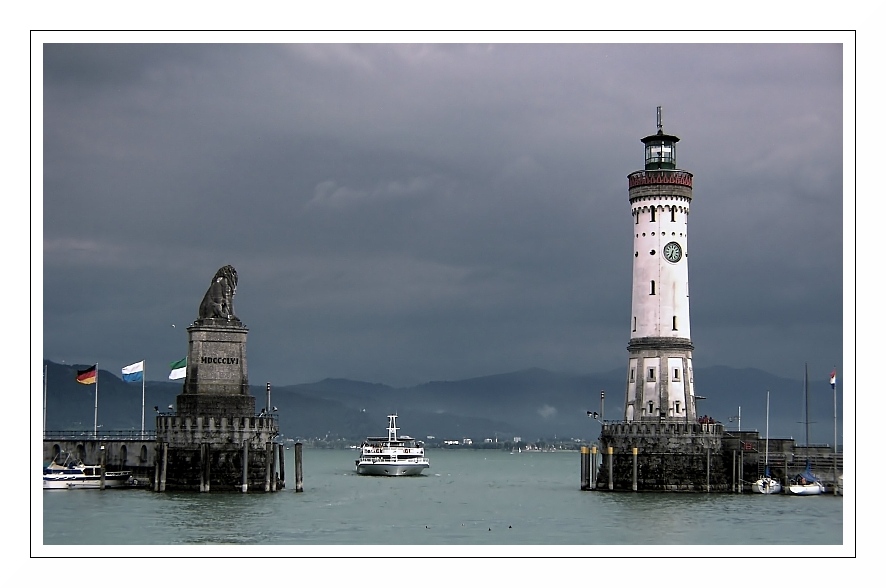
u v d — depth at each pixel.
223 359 185.38
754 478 192.12
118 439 198.00
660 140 198.62
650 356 194.25
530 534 148.88
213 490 182.38
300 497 193.12
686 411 193.12
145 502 172.00
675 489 190.75
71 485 188.00
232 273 188.00
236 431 183.25
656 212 195.00
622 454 194.38
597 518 163.00
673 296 194.38
